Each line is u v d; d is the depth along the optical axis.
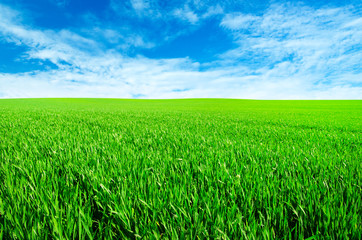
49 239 1.20
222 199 1.55
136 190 1.69
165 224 1.29
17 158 2.56
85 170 2.10
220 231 1.15
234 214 1.44
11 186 1.67
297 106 40.16
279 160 2.71
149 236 1.16
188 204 1.53
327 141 4.75
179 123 9.17
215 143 4.06
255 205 1.54
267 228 1.23
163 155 3.00
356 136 5.61
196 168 2.34
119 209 1.38
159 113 17.53
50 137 4.34
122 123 8.47
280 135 5.76
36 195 1.55
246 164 2.56
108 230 1.27
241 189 1.70
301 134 6.00
